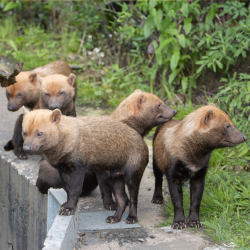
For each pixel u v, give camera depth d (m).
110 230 6.74
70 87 10.13
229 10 11.71
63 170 6.73
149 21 12.22
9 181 9.30
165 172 7.16
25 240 8.72
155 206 7.88
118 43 16.28
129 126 8.10
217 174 8.80
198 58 12.85
